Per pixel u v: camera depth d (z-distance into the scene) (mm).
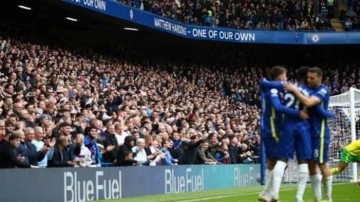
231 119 29234
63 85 22031
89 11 27953
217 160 22047
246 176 23672
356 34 39125
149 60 36250
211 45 40406
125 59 34281
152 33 34750
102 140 16484
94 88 24266
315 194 11359
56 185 13422
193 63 39375
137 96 26250
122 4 29828
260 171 24578
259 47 41875
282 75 10945
